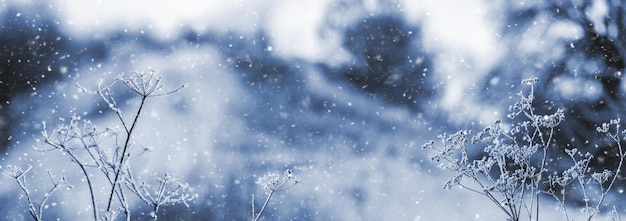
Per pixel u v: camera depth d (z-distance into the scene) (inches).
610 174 140.2
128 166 82.2
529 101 136.4
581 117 442.6
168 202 87.4
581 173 140.7
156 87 85.1
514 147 131.4
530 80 137.6
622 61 485.1
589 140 415.8
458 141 135.5
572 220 144.7
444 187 131.6
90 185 81.0
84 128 79.7
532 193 128.6
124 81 83.4
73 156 79.1
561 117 134.3
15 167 90.6
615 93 469.7
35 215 89.9
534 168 130.1
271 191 112.7
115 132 81.7
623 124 434.6
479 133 134.9
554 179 142.3
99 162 80.4
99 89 82.4
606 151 374.0
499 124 134.3
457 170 133.1
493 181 129.6
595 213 136.1
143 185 85.9
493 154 131.8
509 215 125.9
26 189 91.0
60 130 78.3
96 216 80.1
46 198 91.9
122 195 82.2
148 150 83.6
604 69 485.4
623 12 494.0
